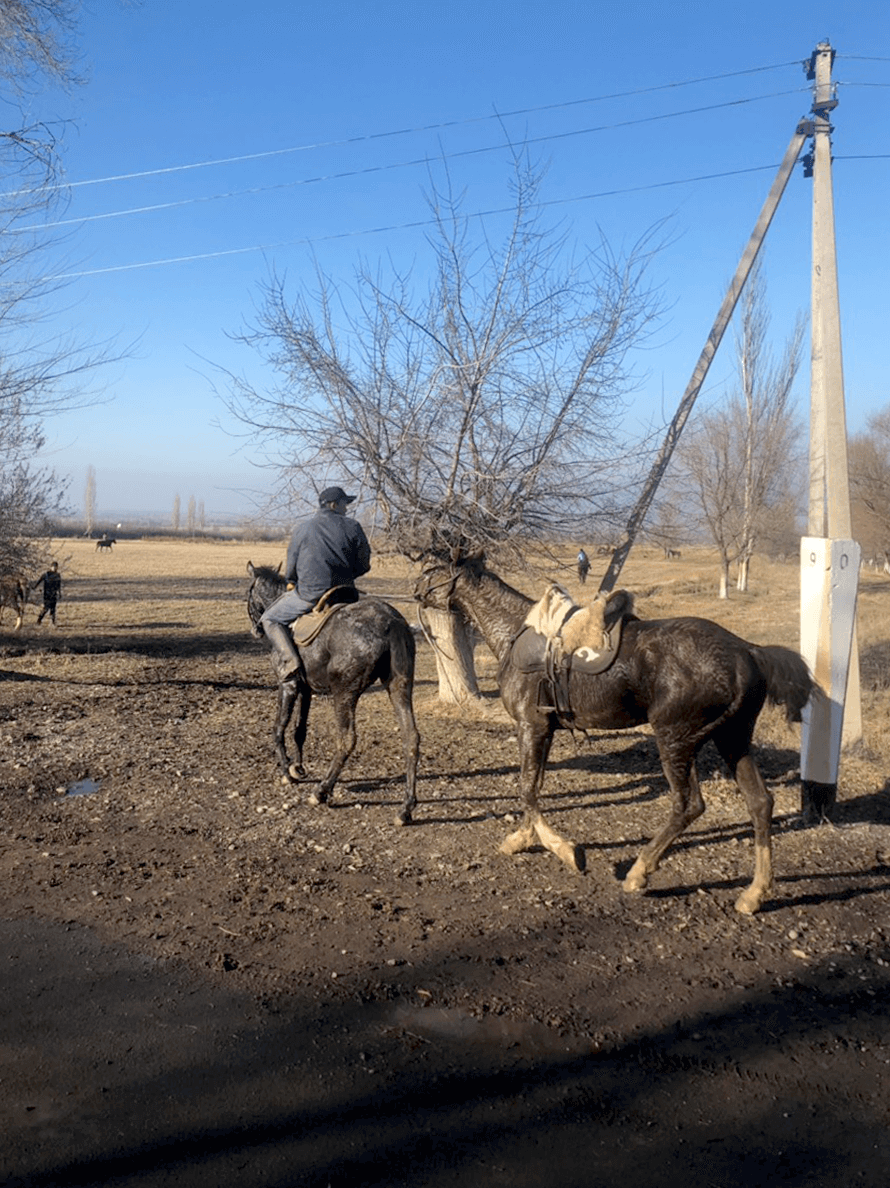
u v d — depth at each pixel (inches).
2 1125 143.6
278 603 317.4
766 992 187.0
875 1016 178.2
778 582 1574.8
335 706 302.4
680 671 219.5
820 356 388.8
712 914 224.4
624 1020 175.5
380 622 293.1
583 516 442.9
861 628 876.6
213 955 202.1
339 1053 163.9
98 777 342.0
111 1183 130.6
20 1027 172.6
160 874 249.1
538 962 198.8
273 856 261.3
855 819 308.0
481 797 317.1
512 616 263.6
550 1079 156.3
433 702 502.0
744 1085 154.9
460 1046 166.4
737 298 428.8
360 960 199.3
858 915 225.5
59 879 246.2
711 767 368.8
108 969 196.1
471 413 424.2
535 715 249.3
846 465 374.0
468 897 233.0
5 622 1034.1
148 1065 160.1
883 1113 147.8
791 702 223.3
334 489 315.9
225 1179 131.7
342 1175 132.6
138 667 665.0
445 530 428.5
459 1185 130.9
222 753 374.9
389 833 279.6
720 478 1206.9
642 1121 145.3
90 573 1961.1
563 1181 132.0
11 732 408.5
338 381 425.1
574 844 240.5
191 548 3272.6
